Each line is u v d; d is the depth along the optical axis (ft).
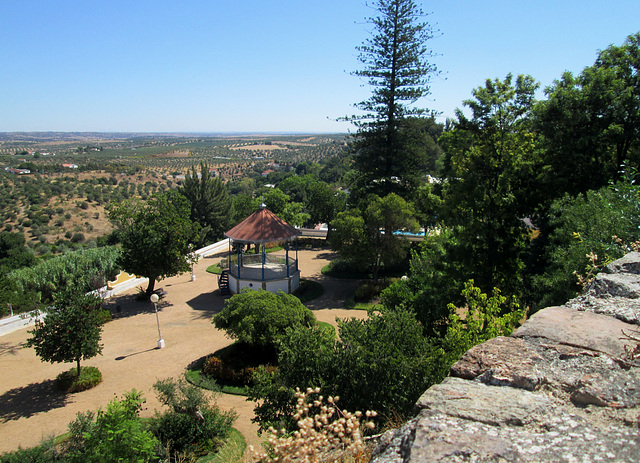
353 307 81.61
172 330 73.31
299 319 58.03
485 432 7.28
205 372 55.06
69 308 52.39
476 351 10.40
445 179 107.55
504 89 62.39
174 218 87.56
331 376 26.73
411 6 115.85
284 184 216.54
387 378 25.53
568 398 8.29
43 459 30.94
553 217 60.29
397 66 123.13
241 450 30.12
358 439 11.56
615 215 35.42
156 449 32.42
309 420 11.24
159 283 103.76
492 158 63.21
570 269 40.09
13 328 75.87
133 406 31.45
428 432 7.41
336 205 134.51
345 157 136.26
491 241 63.31
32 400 50.96
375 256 93.86
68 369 59.31
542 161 68.23
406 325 31.01
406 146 124.26
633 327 10.59
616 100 63.05
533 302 55.62
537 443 6.84
